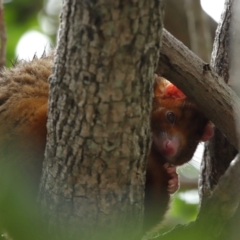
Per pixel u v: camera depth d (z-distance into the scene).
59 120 6.58
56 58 6.50
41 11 16.77
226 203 6.98
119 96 6.27
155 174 9.39
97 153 6.57
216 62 9.07
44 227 7.36
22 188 8.23
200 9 12.80
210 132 9.52
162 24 6.18
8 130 8.56
